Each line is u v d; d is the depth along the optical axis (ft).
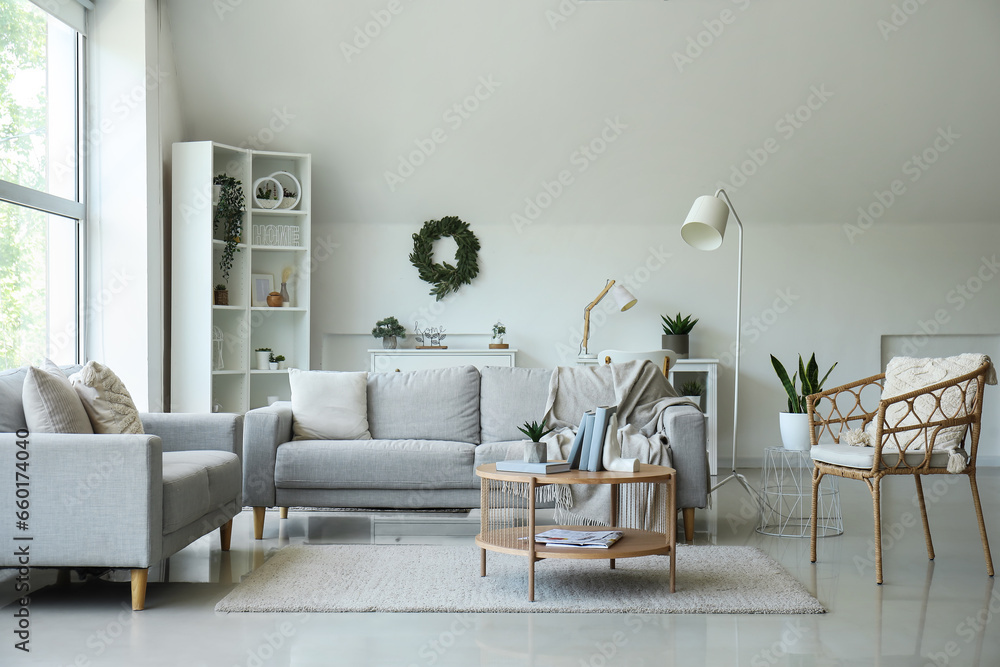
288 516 15.03
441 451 13.17
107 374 10.70
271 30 18.06
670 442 12.77
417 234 21.61
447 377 15.06
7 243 14.01
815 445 11.74
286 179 20.18
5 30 14.01
